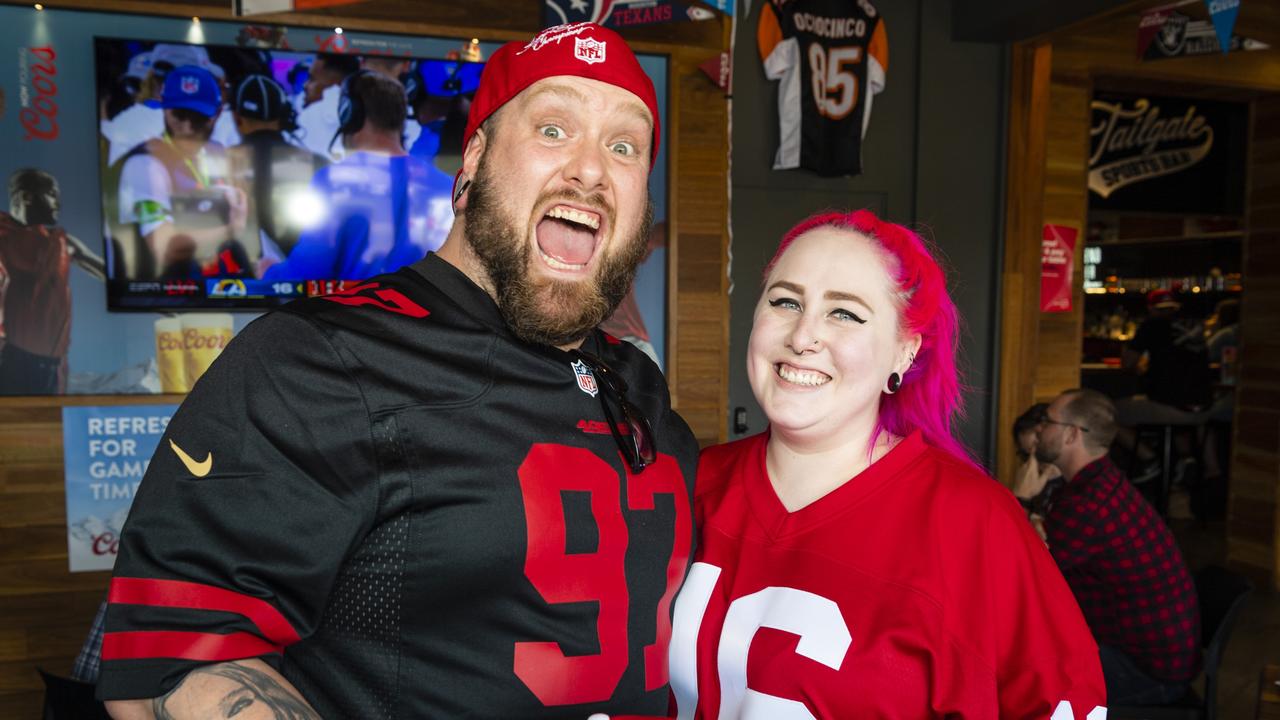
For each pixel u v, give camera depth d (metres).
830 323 1.20
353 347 0.91
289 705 0.81
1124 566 2.26
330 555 0.86
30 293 3.21
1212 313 7.43
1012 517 1.19
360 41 3.43
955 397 1.35
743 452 1.40
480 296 1.03
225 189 3.32
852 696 1.12
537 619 0.95
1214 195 5.95
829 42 4.07
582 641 0.98
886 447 1.28
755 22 4.11
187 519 0.81
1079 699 1.11
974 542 1.17
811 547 1.21
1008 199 4.41
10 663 3.22
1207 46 4.14
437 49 3.52
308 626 0.87
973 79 4.41
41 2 3.11
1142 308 8.05
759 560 1.25
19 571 3.21
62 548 3.25
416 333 0.97
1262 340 4.95
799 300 1.23
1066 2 3.73
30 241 3.20
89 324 3.26
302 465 0.85
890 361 1.26
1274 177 4.91
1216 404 6.11
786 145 4.07
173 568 0.80
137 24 3.23
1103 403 2.39
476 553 0.92
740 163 4.18
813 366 1.20
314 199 3.41
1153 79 4.76
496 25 3.54
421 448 0.92
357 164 3.45
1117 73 4.60
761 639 1.18
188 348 3.35
